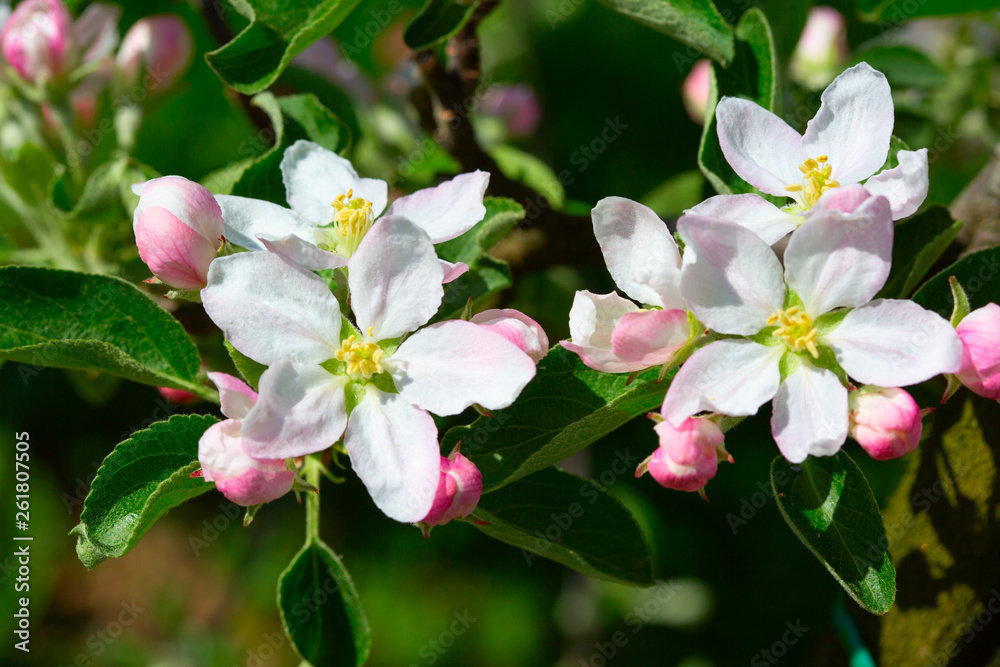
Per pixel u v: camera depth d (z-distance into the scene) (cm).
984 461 45
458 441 43
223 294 42
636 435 62
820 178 43
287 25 45
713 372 42
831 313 42
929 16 49
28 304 45
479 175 44
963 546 46
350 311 44
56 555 86
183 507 94
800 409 42
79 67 51
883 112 43
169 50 53
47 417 76
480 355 42
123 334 45
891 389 41
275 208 44
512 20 71
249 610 86
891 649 47
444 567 85
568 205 53
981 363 42
